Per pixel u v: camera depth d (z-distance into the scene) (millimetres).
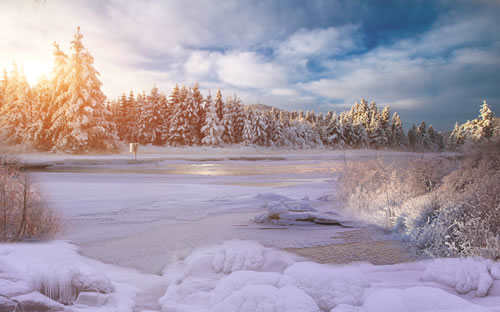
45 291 2578
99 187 11820
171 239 5242
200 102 60750
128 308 2602
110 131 45031
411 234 5137
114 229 5887
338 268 3670
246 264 3594
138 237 5336
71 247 4645
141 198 9516
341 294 2543
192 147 54344
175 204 8641
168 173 19391
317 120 80750
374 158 9969
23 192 5395
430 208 5410
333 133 75000
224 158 36000
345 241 5188
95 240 5105
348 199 8453
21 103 44781
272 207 7086
